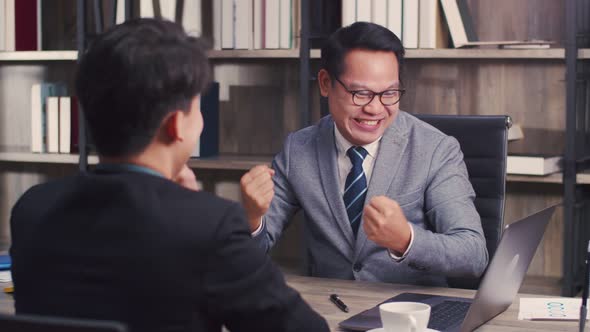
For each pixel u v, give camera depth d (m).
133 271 0.93
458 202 1.93
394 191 1.99
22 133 3.83
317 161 2.06
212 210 0.97
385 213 1.65
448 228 1.87
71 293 0.95
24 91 3.80
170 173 1.03
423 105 3.20
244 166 3.07
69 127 3.38
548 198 3.09
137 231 0.94
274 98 3.39
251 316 0.98
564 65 3.00
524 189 3.12
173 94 0.98
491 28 3.08
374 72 1.91
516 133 2.90
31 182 3.86
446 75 3.16
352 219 2.01
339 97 1.95
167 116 0.98
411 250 1.68
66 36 3.66
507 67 3.08
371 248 1.95
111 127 0.98
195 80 0.99
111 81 0.96
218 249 0.95
